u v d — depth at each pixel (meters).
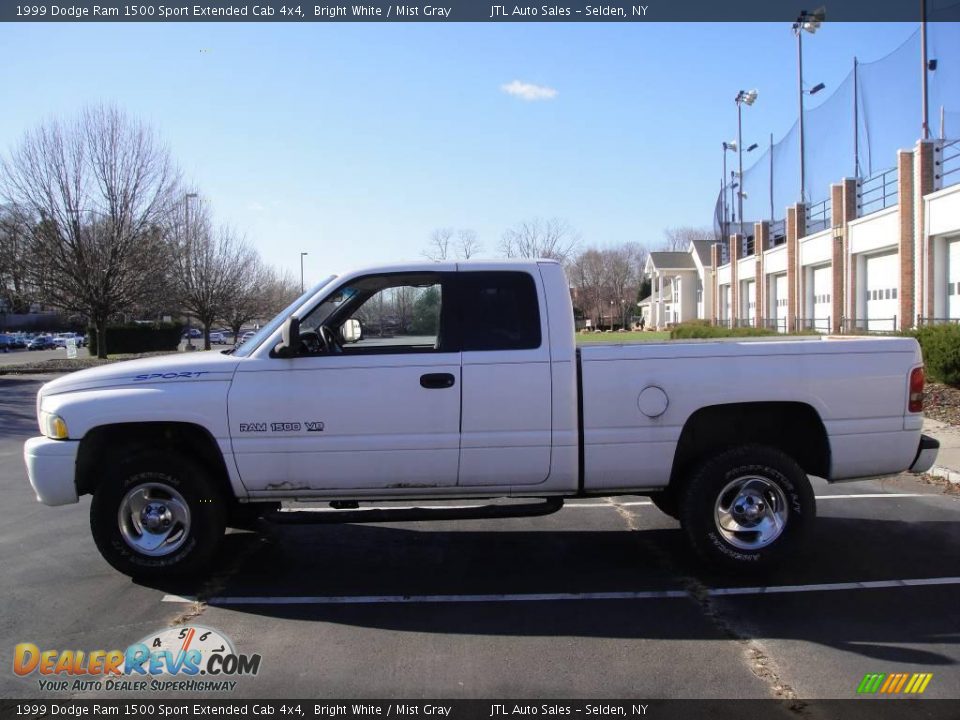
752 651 4.15
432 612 4.78
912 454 5.35
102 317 32.44
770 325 37.41
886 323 24.72
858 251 25.98
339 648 4.27
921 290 21.12
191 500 5.18
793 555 5.25
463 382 5.09
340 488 5.16
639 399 5.17
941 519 6.81
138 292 32.28
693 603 4.88
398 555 5.97
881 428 5.30
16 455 11.23
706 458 5.29
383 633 4.46
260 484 5.14
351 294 5.54
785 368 5.20
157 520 5.27
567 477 5.21
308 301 5.34
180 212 37.03
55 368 30.05
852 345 5.27
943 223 19.94
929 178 20.98
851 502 7.49
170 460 5.16
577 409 5.17
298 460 5.09
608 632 4.44
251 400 5.07
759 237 38.91
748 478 5.22
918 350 5.38
